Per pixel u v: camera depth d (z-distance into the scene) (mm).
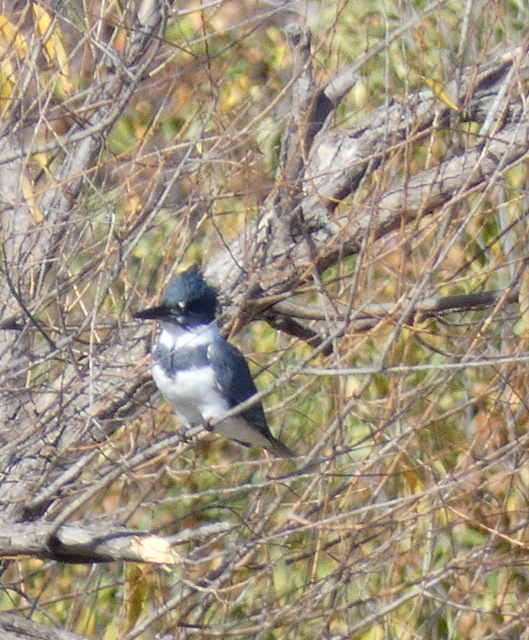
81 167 9664
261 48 11375
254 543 7898
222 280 9773
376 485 9055
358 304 8984
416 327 8438
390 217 9258
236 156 10047
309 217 9492
